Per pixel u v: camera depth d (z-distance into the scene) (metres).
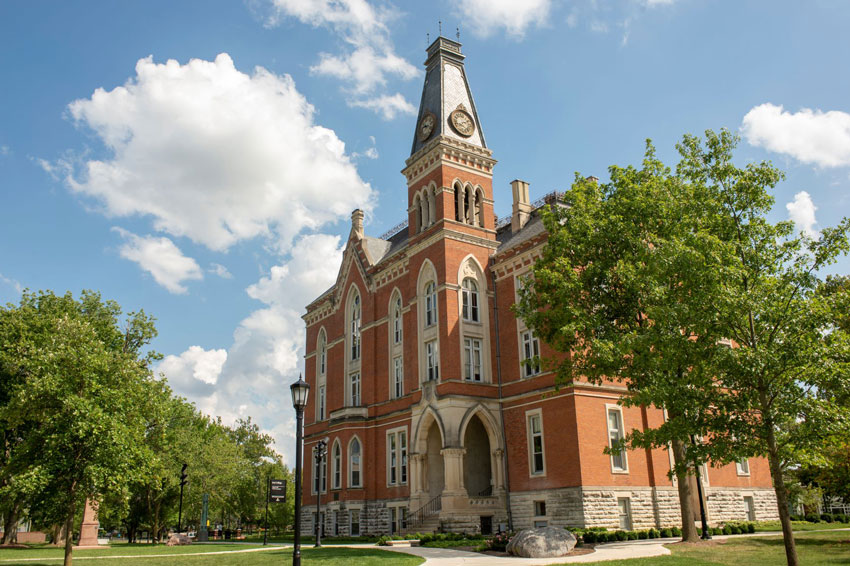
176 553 32.81
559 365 29.97
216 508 74.81
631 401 25.28
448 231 43.06
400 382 47.03
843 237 18.88
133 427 25.73
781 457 18.23
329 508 49.69
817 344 17.83
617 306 28.73
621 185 28.95
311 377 60.06
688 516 28.17
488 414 40.19
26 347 36.41
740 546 25.95
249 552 31.53
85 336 26.67
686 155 26.77
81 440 24.00
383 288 50.28
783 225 20.92
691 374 20.41
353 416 48.50
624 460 36.44
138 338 49.94
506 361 41.50
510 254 42.84
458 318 41.78
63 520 24.70
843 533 31.78
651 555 23.45
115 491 24.70
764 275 20.00
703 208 23.83
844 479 29.02
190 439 58.78
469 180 45.88
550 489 36.12
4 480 29.38
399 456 44.75
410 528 39.75
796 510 48.47
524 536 25.09
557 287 29.17
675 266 21.41
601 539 31.20
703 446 20.00
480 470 41.84
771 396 18.34
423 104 49.31
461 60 50.06
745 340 19.08
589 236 28.38
